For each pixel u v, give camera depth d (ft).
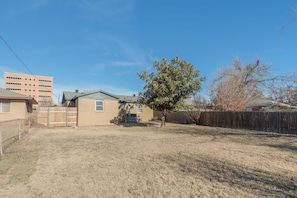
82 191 11.16
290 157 19.53
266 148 24.27
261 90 60.18
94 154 20.68
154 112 83.92
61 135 36.58
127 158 19.01
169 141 29.76
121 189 11.49
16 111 48.26
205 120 61.11
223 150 22.91
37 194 10.70
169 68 51.65
